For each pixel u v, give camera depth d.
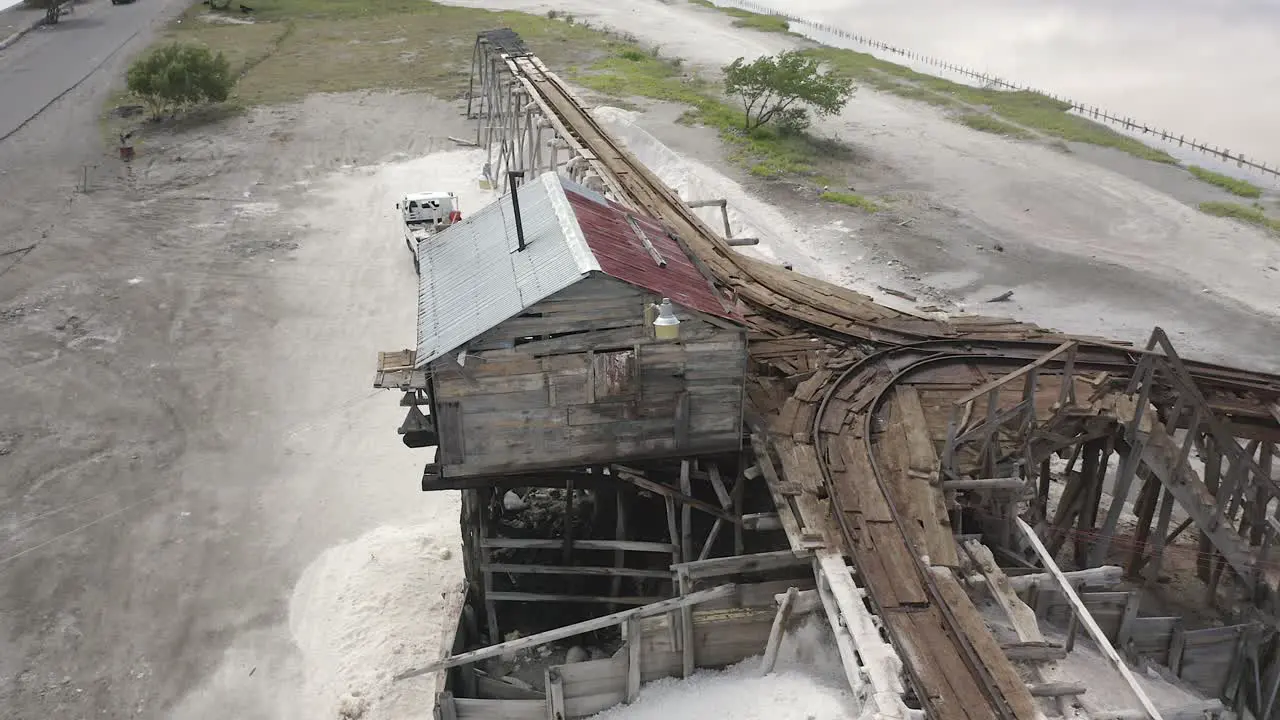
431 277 19.36
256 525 22.92
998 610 16.08
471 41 74.00
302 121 54.19
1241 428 19.00
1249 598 17.91
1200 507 17.94
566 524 17.98
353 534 22.61
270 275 35.78
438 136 51.72
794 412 19.02
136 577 21.22
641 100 56.56
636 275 16.72
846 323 22.59
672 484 18.34
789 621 15.53
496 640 18.73
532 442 16.97
